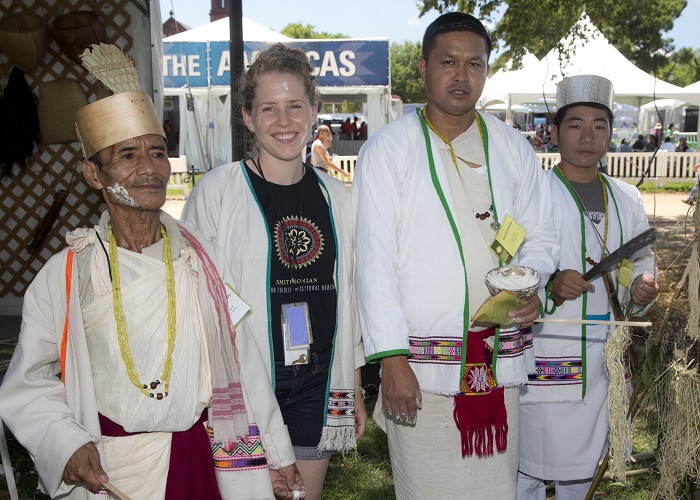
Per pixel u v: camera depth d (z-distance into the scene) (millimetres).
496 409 2389
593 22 12750
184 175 15961
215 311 2018
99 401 1905
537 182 2604
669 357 2611
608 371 2723
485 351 2398
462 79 2352
